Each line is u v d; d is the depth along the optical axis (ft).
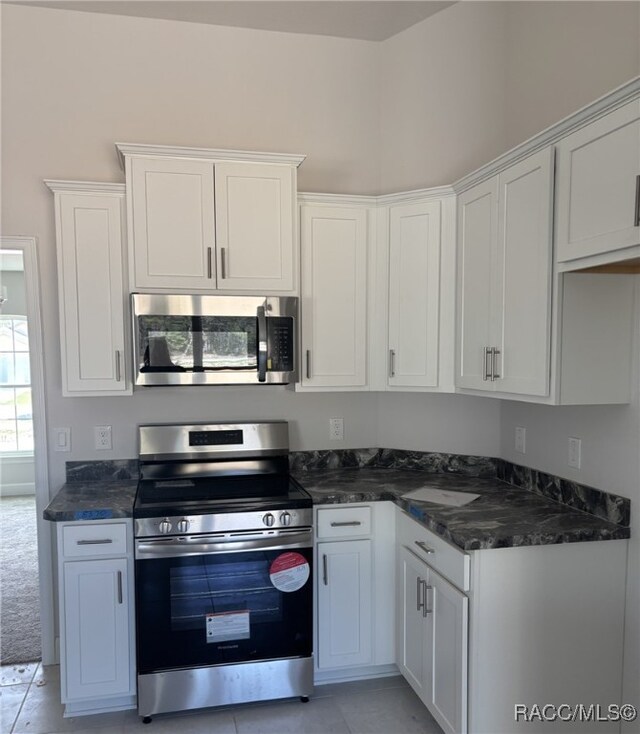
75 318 8.05
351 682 8.46
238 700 7.63
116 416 9.09
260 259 8.33
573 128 5.81
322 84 9.71
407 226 8.66
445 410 9.52
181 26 9.18
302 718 7.63
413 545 7.60
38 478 8.86
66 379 8.06
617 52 6.56
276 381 8.32
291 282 8.44
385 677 8.60
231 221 8.21
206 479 8.91
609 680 6.51
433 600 6.94
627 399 6.37
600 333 6.26
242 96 9.44
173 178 8.02
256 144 9.51
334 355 8.86
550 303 6.22
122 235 8.11
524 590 6.23
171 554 7.29
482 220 7.55
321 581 7.98
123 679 7.50
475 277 7.75
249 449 9.14
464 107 9.20
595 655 6.45
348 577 8.07
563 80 7.54
